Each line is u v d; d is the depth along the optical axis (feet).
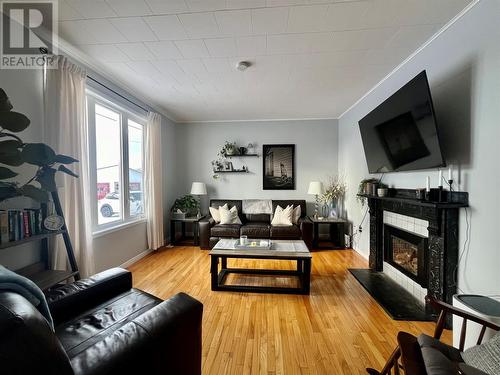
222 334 5.84
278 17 5.96
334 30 6.49
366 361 4.98
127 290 5.29
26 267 6.08
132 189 11.73
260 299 7.64
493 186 5.11
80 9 5.61
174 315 3.50
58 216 5.96
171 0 5.34
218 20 6.06
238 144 16.28
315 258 11.80
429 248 6.59
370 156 9.62
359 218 12.54
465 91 5.78
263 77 9.50
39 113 6.45
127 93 10.73
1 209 5.58
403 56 7.91
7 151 4.58
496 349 3.13
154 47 7.28
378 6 5.59
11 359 1.99
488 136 5.21
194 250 13.19
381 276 9.39
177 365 3.50
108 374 2.57
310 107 13.55
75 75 7.29
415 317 6.51
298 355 5.13
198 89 10.71
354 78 9.64
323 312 6.87
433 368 3.01
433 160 6.22
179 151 16.44
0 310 2.09
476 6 5.43
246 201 15.69
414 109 6.50
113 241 9.72
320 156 15.96
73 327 3.92
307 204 16.06
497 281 5.05
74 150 7.19
